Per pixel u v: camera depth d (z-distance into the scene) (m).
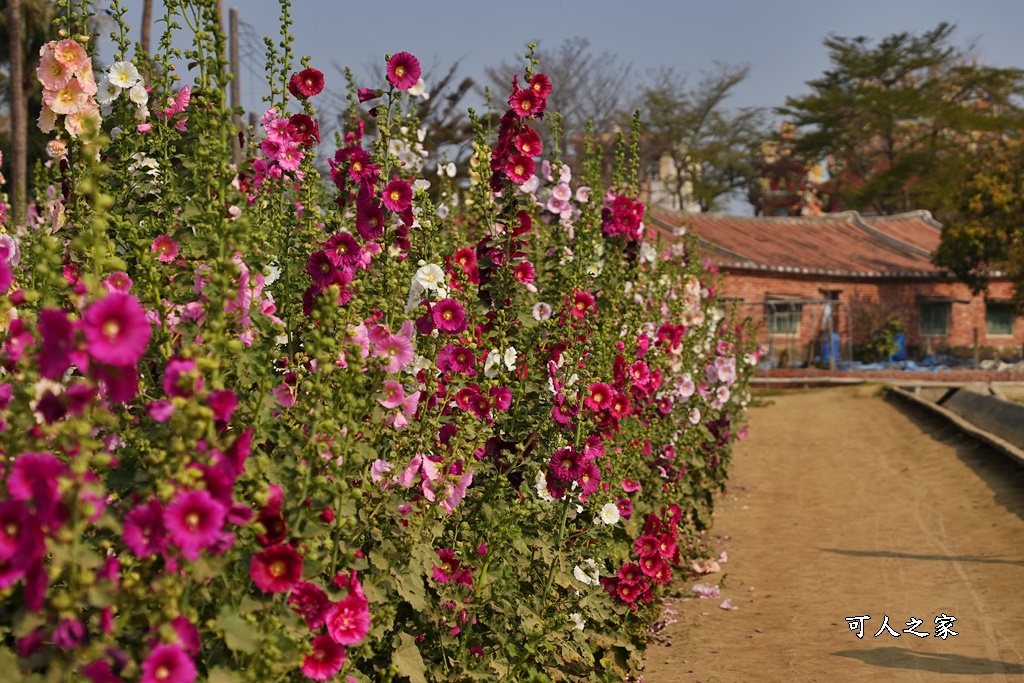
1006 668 5.62
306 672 2.80
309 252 3.85
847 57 56.91
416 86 4.68
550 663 4.61
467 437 4.01
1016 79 54.53
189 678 2.32
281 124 4.18
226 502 2.41
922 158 53.19
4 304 2.90
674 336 7.38
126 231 3.42
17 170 17.30
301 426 3.22
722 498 11.65
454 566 4.03
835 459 14.41
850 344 34.84
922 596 7.24
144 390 2.92
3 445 2.55
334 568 2.98
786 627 6.62
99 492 2.37
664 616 6.96
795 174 65.38
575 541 5.20
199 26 3.49
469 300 4.86
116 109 4.35
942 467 12.79
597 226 6.60
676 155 55.22
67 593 2.36
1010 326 39.56
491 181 5.58
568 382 4.95
